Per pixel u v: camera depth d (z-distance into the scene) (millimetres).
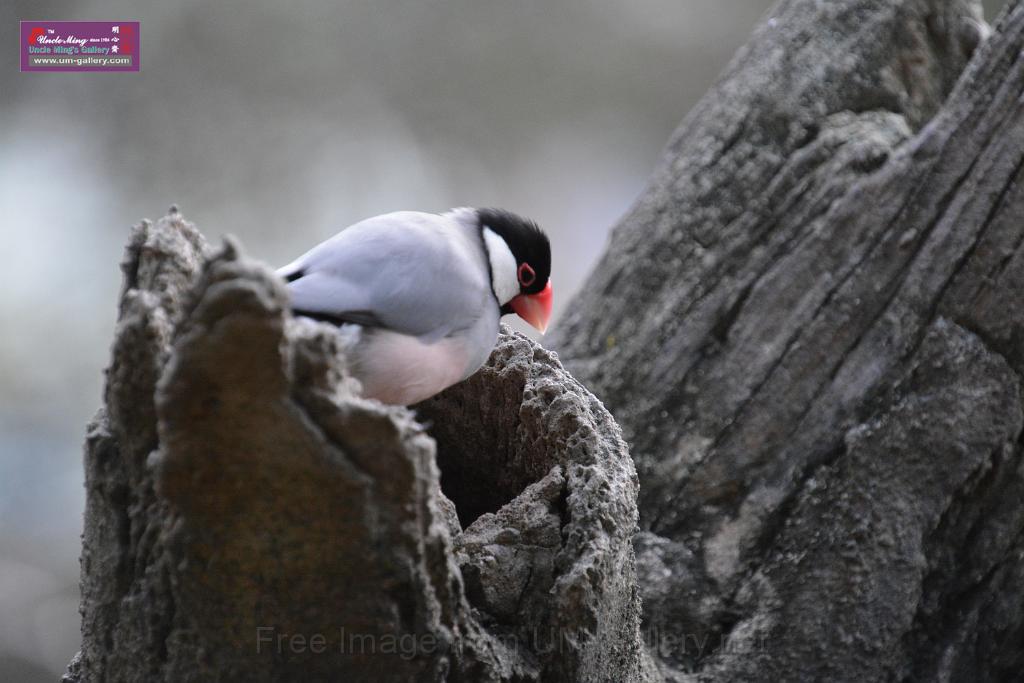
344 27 17422
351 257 5043
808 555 6059
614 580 4676
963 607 6055
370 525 3637
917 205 6371
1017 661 6207
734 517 6383
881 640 5863
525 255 6102
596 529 4578
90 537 4223
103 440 4094
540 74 18547
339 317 4895
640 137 19031
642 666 5500
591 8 18531
